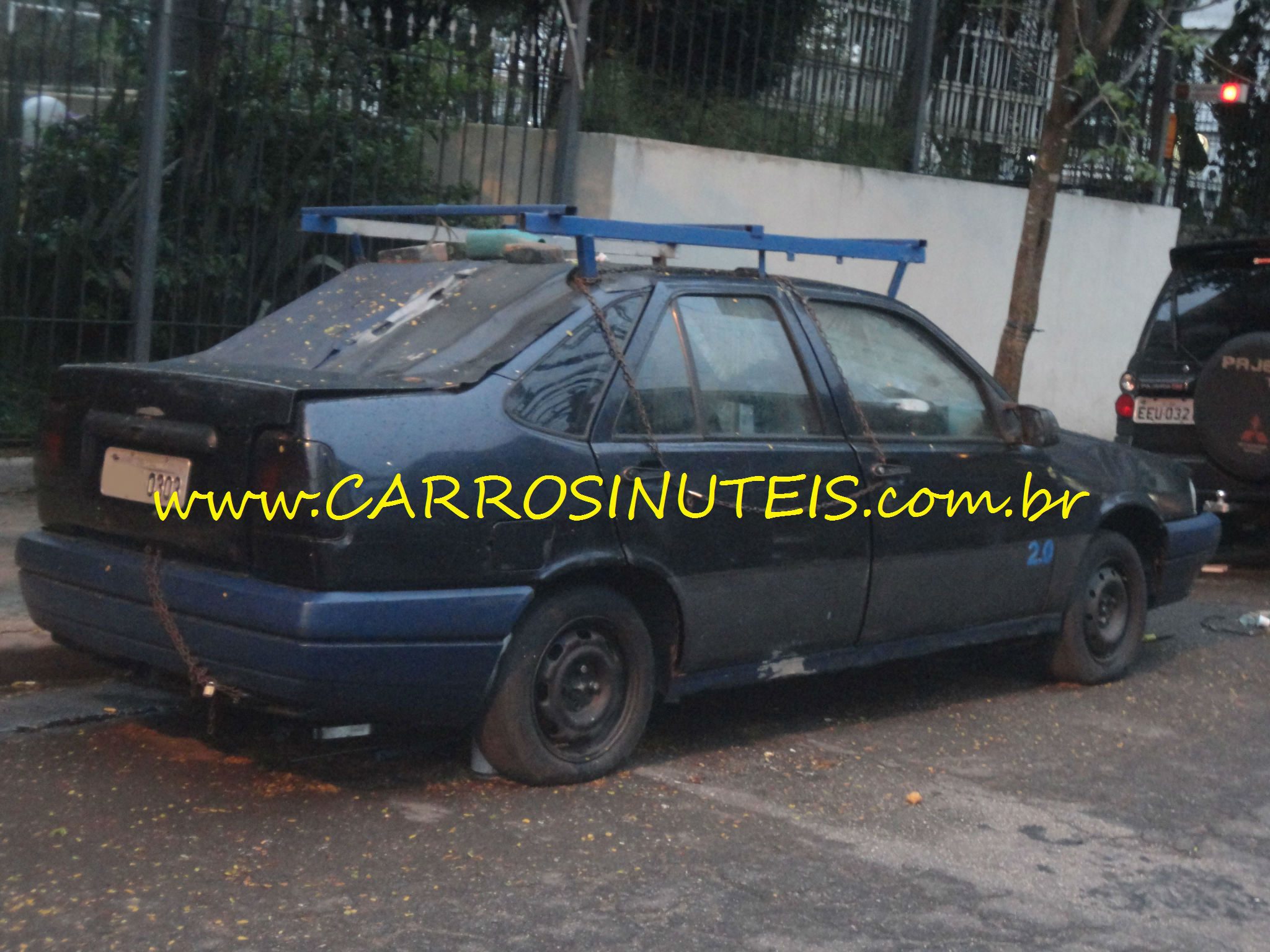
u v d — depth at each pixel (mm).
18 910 3721
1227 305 9320
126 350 8562
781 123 11305
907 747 5512
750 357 5184
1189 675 6859
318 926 3691
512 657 4547
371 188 9508
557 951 3619
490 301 4906
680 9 10641
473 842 4289
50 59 8289
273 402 4137
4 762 4844
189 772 4812
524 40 10023
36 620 4895
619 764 4898
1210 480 9156
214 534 4270
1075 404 13320
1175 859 4488
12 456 8414
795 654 5281
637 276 4996
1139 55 10281
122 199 8641
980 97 12594
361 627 4109
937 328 5918
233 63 8875
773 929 3809
